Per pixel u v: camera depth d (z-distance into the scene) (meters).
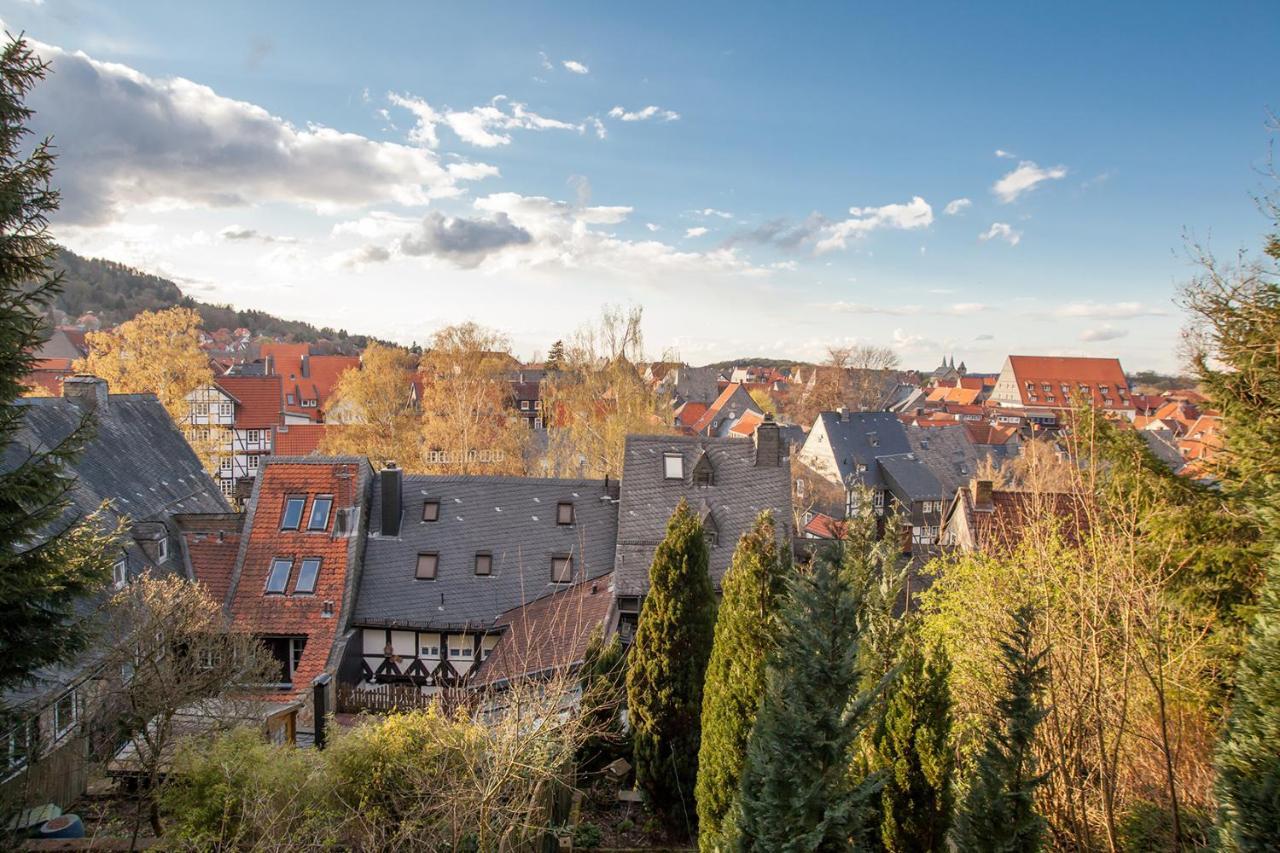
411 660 25.02
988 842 8.51
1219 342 13.48
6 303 11.14
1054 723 11.66
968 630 15.64
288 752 13.02
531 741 12.65
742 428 72.81
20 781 13.56
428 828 11.77
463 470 46.12
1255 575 13.55
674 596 14.91
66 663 12.21
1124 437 15.36
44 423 23.61
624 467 28.17
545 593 26.14
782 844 7.54
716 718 12.12
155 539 22.94
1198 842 10.55
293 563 24.91
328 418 63.19
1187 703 13.01
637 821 15.34
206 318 181.25
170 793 12.12
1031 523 17.69
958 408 106.88
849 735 7.91
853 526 11.71
